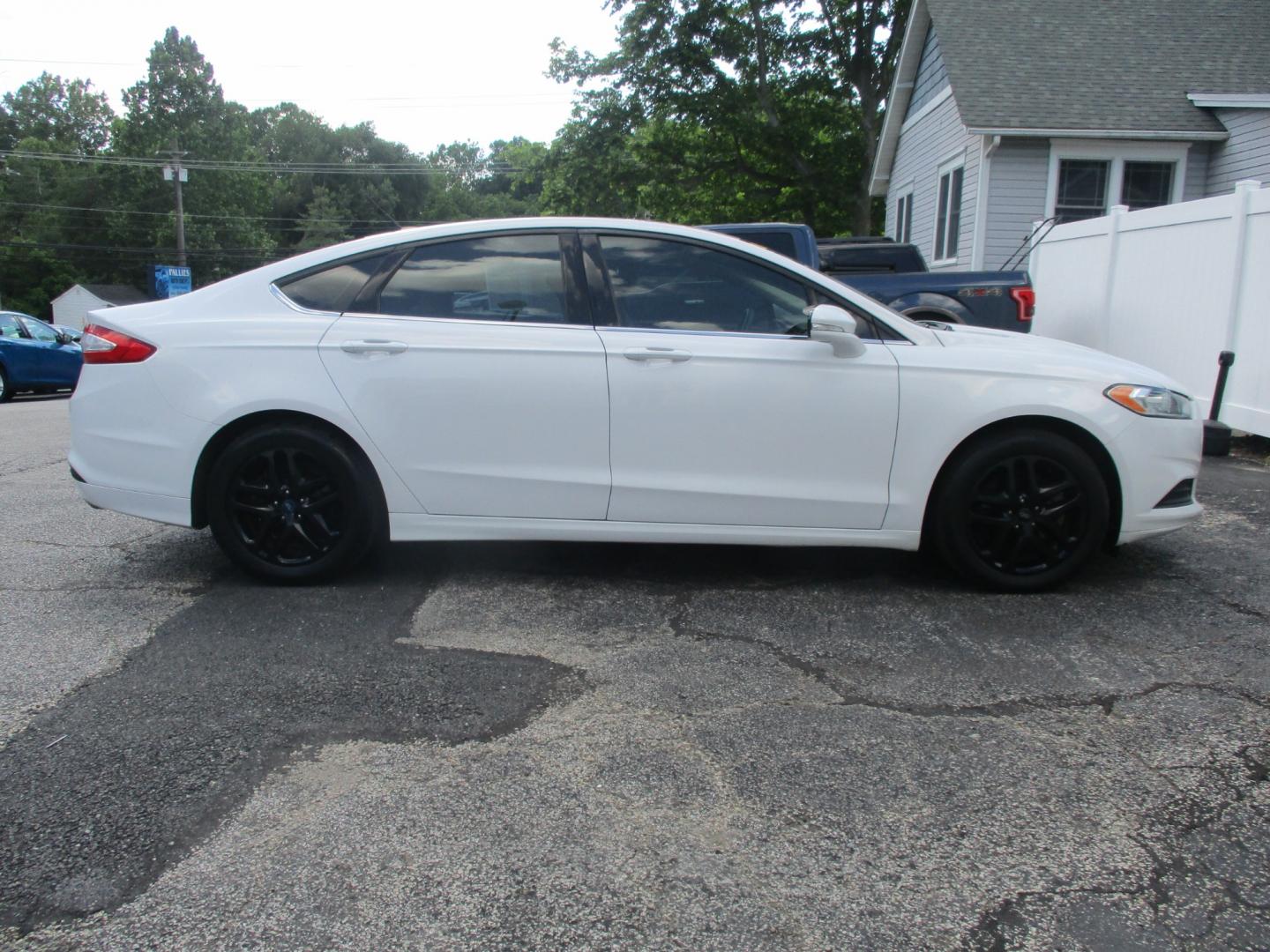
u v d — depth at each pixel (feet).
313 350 12.97
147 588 13.61
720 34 78.84
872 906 6.77
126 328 13.30
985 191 44.73
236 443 13.11
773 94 83.51
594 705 9.86
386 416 12.94
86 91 259.19
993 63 46.62
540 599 13.16
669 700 9.99
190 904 6.75
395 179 299.38
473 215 312.29
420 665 10.85
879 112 82.12
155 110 205.05
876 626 12.16
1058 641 11.66
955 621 12.32
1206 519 17.71
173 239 199.62
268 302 13.34
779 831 7.65
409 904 6.77
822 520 13.12
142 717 9.53
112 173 205.05
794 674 10.65
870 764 8.68
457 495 13.16
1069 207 44.83
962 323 29.07
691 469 13.00
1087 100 44.09
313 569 13.48
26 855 7.27
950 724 9.48
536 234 13.43
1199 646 11.52
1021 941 6.42
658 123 82.23
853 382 12.85
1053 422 13.07
